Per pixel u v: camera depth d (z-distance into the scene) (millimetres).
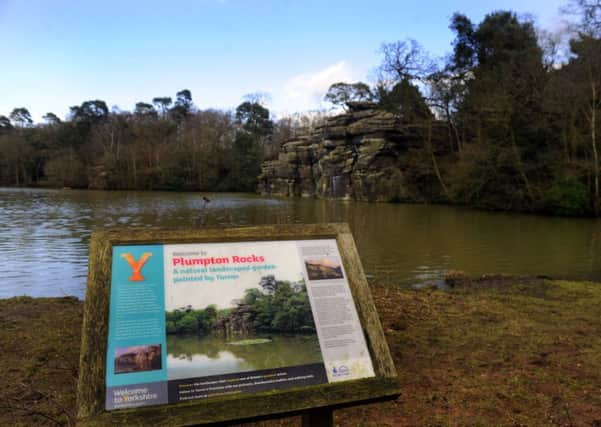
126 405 2340
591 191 28688
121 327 2539
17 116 118250
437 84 45094
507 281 10297
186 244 2920
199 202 42969
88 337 2453
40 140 92500
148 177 74438
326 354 2779
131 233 2846
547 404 4031
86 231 20625
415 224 24391
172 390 2441
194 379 2502
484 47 43219
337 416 3850
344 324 2932
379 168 44656
